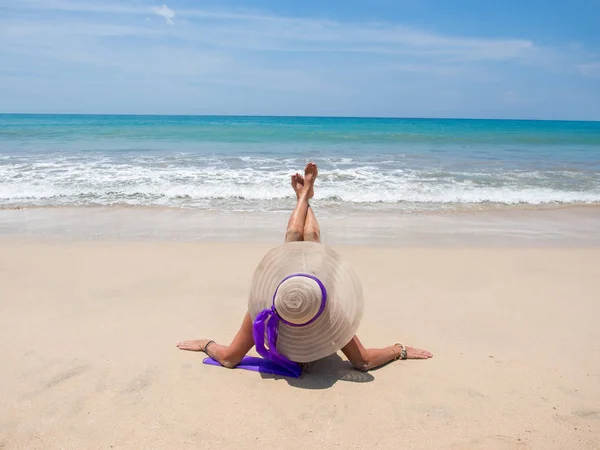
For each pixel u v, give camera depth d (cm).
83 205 812
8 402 258
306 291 257
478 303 401
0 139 2091
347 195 910
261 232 650
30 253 537
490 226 707
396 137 2569
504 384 280
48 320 360
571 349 321
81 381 279
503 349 322
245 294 417
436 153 1742
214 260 515
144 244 578
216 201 862
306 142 2172
